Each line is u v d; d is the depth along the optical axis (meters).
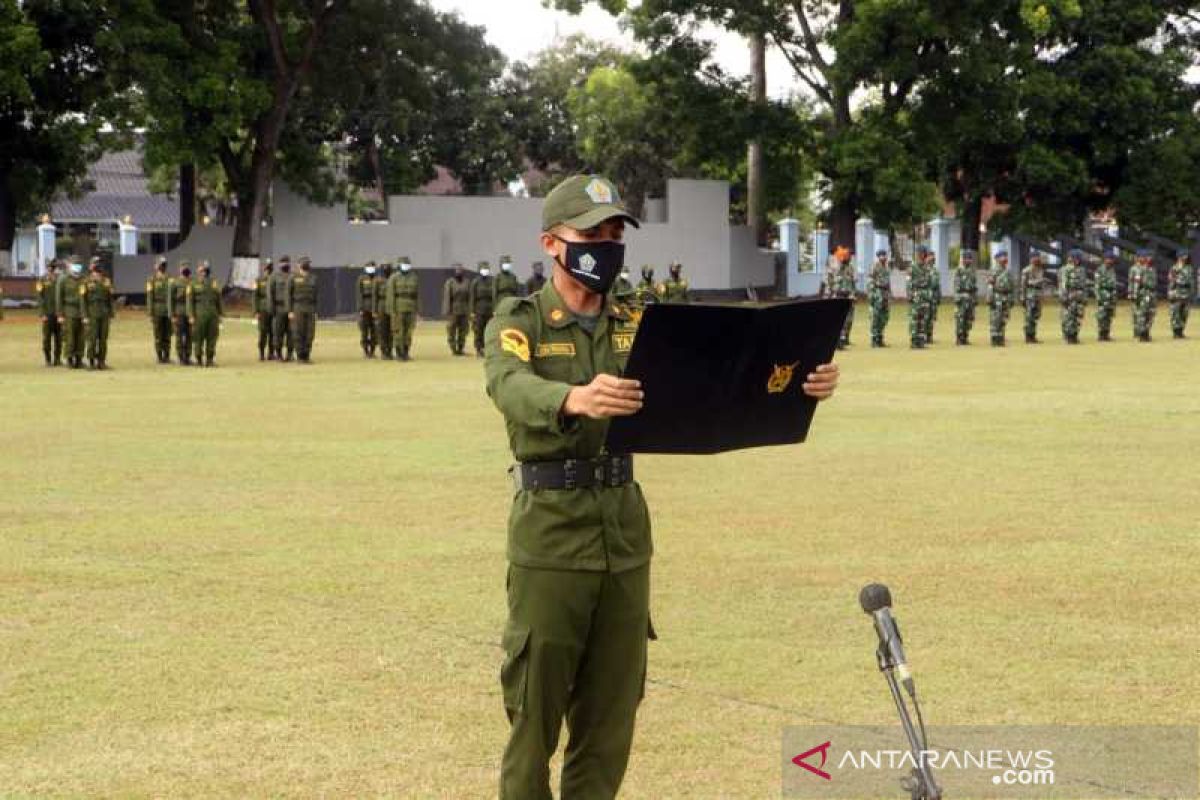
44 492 13.84
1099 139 57.06
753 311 4.90
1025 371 27.34
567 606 5.28
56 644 8.73
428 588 10.05
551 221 5.30
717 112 52.59
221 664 8.33
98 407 21.42
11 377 26.83
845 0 52.47
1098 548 11.20
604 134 70.62
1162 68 57.72
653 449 5.00
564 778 5.57
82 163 54.69
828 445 16.86
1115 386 24.19
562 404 4.95
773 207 58.19
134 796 6.45
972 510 12.75
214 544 11.48
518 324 5.31
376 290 31.94
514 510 5.37
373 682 8.02
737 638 8.77
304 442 17.39
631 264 55.16
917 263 34.62
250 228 51.38
